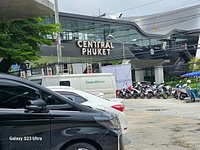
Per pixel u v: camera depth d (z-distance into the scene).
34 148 5.96
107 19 54.78
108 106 10.17
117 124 6.56
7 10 12.80
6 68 17.97
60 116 6.12
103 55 50.19
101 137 6.25
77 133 6.14
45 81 18.98
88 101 10.15
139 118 18.59
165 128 14.18
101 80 19.39
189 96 31.19
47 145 6.01
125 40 59.09
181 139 11.41
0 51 15.77
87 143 6.23
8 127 5.88
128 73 42.44
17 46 16.47
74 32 49.47
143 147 10.32
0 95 6.06
